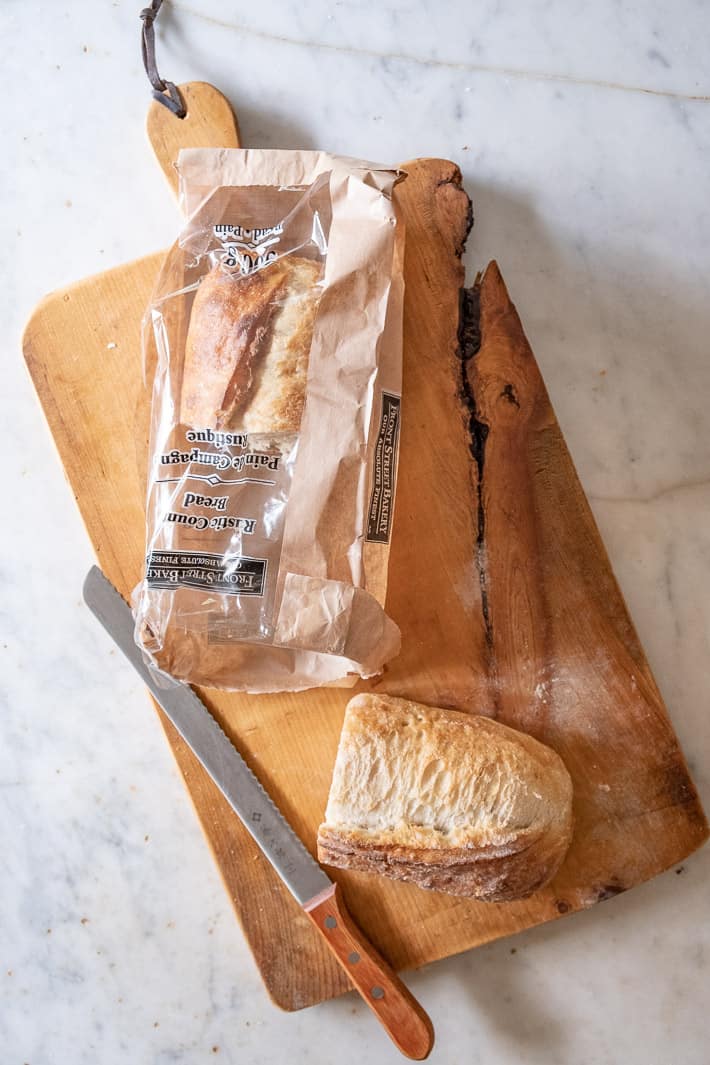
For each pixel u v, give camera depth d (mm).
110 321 804
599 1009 793
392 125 839
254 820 768
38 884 834
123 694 840
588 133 833
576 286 828
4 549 845
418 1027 744
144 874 830
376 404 737
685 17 833
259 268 733
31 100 851
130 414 802
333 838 729
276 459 722
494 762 726
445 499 786
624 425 820
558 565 779
